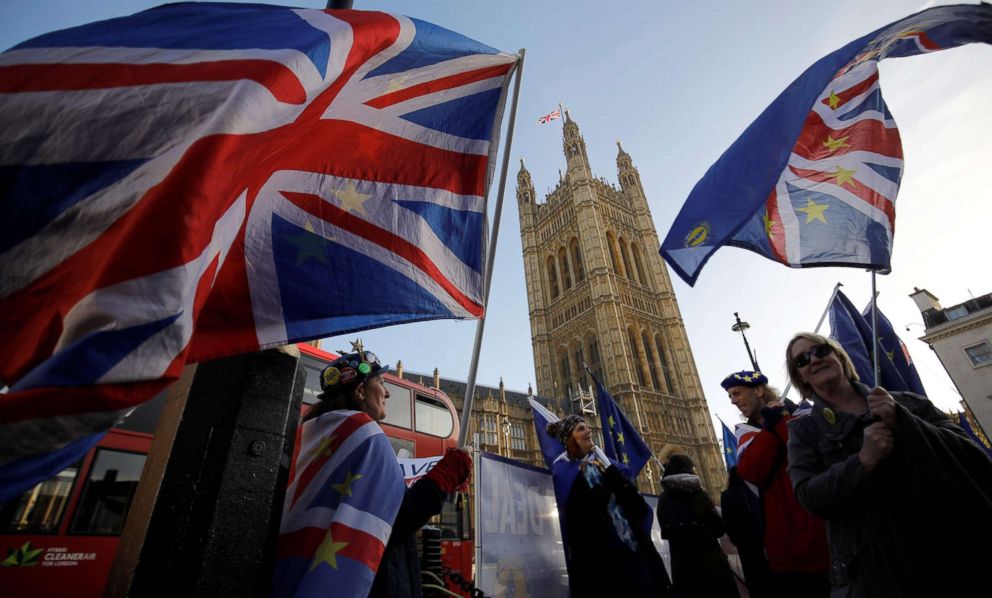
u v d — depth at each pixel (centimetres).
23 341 111
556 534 518
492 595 448
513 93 335
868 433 218
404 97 301
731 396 466
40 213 123
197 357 192
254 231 232
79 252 121
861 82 444
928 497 198
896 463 211
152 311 115
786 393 396
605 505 402
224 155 137
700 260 375
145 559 197
